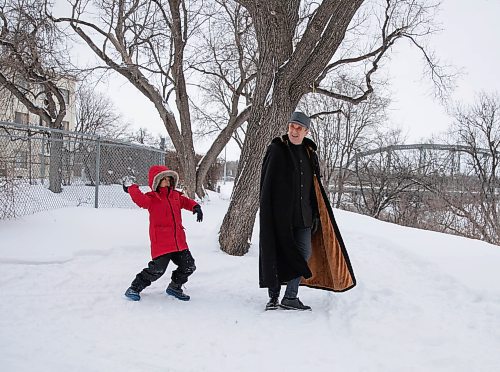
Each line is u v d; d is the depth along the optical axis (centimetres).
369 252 755
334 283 493
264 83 696
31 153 1023
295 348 372
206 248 731
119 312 448
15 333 380
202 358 348
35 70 1552
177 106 1630
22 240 675
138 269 604
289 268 472
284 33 677
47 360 329
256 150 698
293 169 479
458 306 468
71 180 1212
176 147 1680
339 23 633
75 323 413
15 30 1428
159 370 323
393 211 2805
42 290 505
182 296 501
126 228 799
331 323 430
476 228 2188
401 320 429
